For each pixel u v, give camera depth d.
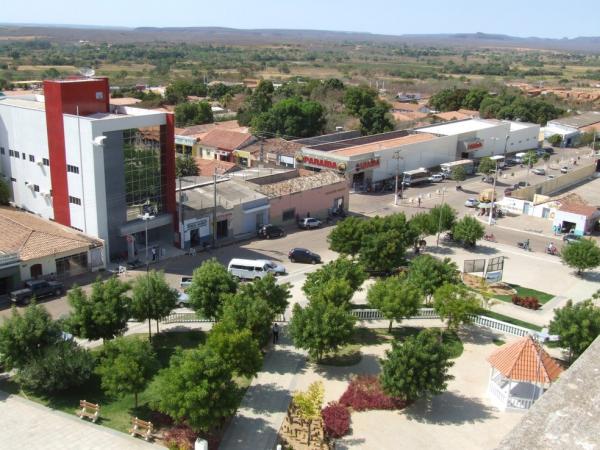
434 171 106.62
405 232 57.50
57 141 56.06
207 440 29.69
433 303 44.62
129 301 38.25
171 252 60.44
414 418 32.88
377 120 127.12
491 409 34.03
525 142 128.88
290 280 53.97
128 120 55.38
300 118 118.81
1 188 62.72
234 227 66.31
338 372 37.72
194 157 98.19
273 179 75.12
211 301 40.50
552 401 6.84
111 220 56.22
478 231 64.75
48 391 33.91
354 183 92.25
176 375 28.56
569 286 55.38
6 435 29.88
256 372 33.69
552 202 81.69
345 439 30.80
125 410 32.50
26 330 33.59
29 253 49.69
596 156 125.06
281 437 30.50
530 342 34.50
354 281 45.50
